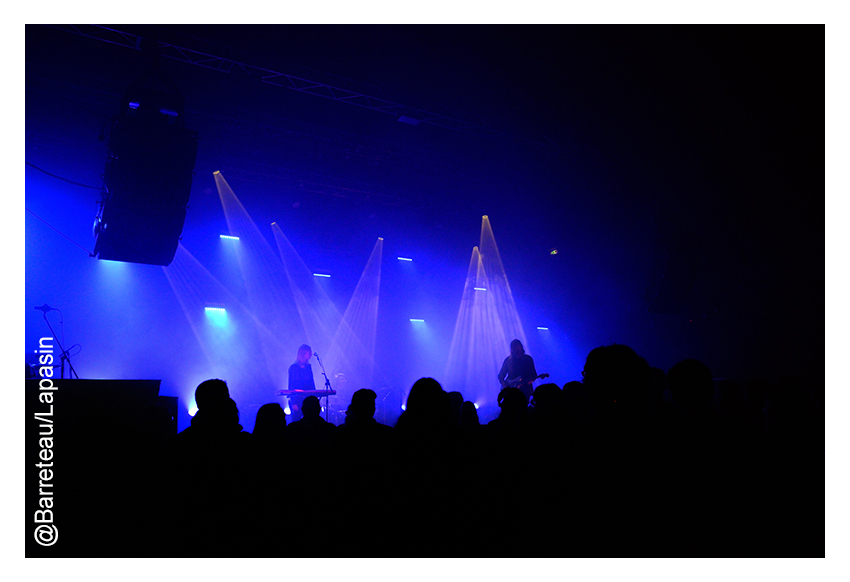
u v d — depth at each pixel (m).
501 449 2.34
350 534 2.32
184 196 6.10
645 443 1.80
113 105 8.20
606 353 1.88
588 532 1.81
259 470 2.49
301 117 9.12
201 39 6.93
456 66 7.96
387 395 11.44
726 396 2.35
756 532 1.82
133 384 3.87
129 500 3.44
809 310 9.52
